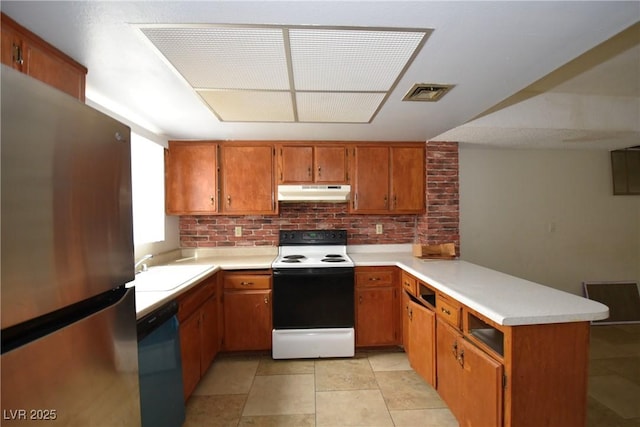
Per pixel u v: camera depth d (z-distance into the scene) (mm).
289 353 2469
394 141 2848
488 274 1981
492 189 3432
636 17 1013
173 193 2734
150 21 1031
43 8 938
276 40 1173
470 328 1501
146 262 2408
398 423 1750
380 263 2555
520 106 2461
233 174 2781
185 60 1317
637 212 3607
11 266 631
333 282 2494
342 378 2219
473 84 1568
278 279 2482
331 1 946
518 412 1202
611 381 2160
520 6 962
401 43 1190
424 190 2881
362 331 2559
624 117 2541
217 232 3049
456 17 1023
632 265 3598
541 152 3479
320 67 1390
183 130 2438
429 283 1871
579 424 1225
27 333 696
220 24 1062
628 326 3256
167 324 1537
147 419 1360
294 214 3084
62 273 758
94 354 858
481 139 2848
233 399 1979
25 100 661
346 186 2789
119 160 987
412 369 2340
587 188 3545
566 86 2320
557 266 3516
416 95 1717
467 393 1456
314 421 1770
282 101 1812
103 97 1732
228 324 2506
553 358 1214
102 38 1124
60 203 752
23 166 656
